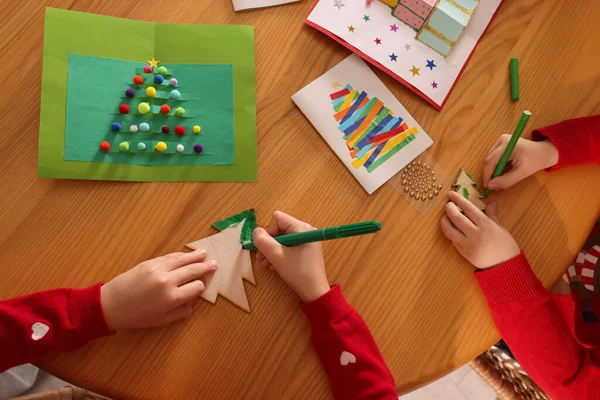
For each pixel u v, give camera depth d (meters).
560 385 0.76
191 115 0.70
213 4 0.74
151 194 0.67
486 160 0.75
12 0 0.68
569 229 0.76
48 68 0.67
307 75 0.74
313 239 0.60
